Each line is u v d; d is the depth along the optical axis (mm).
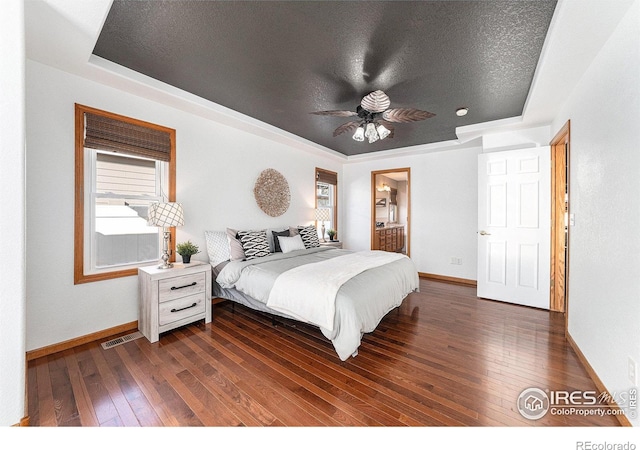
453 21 1646
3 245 1218
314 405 1539
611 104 1584
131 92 2514
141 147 2623
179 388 1690
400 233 7430
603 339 1646
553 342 2314
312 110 3121
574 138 2236
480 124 3395
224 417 1442
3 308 1219
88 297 2311
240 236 3244
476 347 2232
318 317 2049
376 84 2443
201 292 2705
